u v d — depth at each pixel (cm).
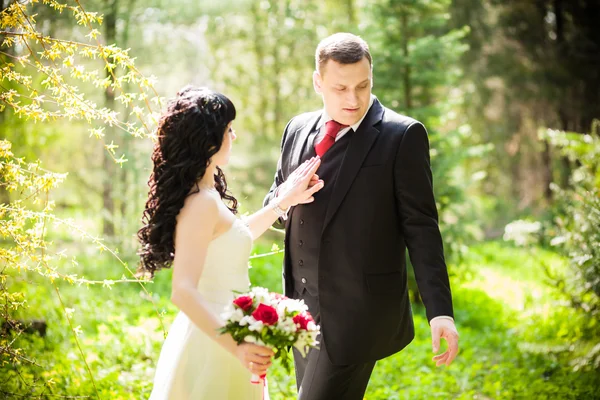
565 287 616
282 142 359
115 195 1079
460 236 998
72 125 1101
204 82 1564
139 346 604
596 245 577
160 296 870
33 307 635
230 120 285
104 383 488
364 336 314
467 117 1792
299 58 1717
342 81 305
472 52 1714
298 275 333
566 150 681
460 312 913
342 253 314
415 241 307
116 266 998
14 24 338
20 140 966
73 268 938
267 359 251
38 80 852
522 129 1880
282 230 366
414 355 656
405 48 952
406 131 314
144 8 1109
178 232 267
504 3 1758
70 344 605
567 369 596
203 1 1143
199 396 278
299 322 252
